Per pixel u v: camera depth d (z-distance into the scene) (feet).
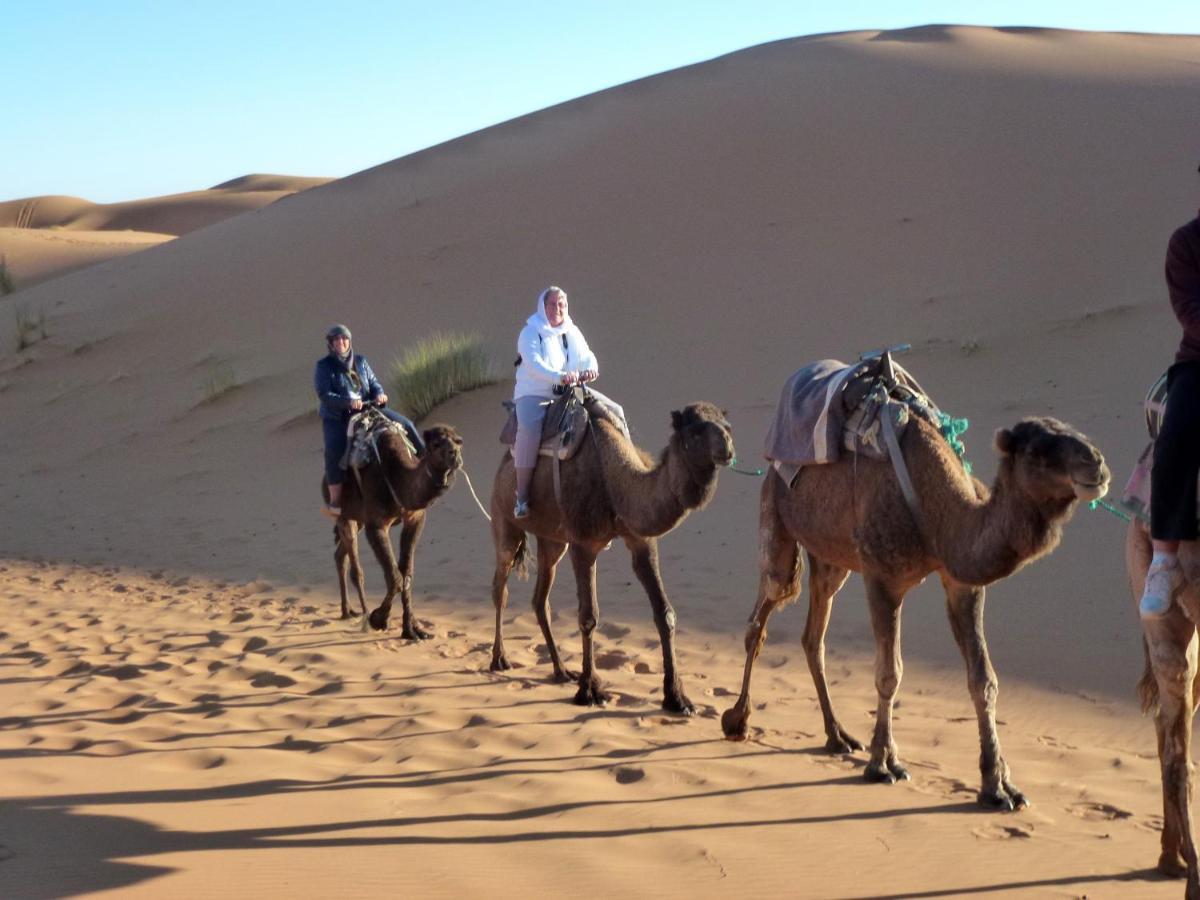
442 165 119.03
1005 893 17.17
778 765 23.53
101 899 16.47
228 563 50.42
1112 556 35.22
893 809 20.84
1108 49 112.16
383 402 38.91
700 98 109.60
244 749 25.13
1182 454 16.06
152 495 66.44
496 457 60.59
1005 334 58.80
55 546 56.80
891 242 73.10
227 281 104.73
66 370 97.50
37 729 27.20
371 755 24.89
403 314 85.25
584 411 29.43
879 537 21.89
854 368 23.56
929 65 103.35
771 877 17.78
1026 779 22.25
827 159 86.79
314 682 31.58
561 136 114.42
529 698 29.32
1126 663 28.25
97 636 37.96
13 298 128.67
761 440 54.54
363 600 38.04
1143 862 18.24
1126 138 78.84
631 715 27.50
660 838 19.44
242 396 81.25
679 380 64.08
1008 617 32.22
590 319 75.36
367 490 36.60
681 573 41.73
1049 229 69.31
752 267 75.41
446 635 36.86
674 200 88.48
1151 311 57.00
